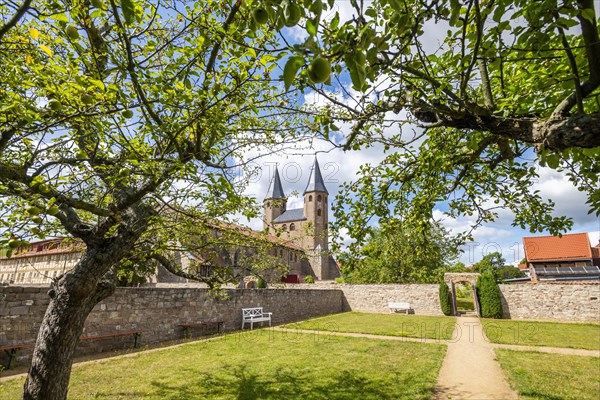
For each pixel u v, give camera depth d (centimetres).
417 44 206
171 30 345
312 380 728
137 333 1099
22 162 400
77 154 343
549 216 445
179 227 533
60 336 421
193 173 326
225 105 328
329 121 272
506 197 473
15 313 827
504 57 249
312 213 6650
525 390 663
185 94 287
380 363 877
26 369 788
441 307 2345
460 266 4331
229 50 267
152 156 395
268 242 687
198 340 1239
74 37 213
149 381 712
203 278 710
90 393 632
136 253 583
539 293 2062
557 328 1634
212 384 695
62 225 438
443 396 648
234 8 265
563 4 192
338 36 144
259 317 1695
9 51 295
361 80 123
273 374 771
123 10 159
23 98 280
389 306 2472
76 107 253
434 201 450
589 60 192
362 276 3209
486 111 243
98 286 497
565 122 201
